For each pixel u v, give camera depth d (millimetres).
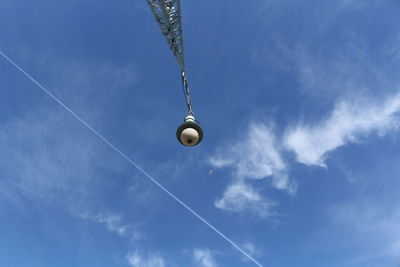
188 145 12133
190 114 13430
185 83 15000
